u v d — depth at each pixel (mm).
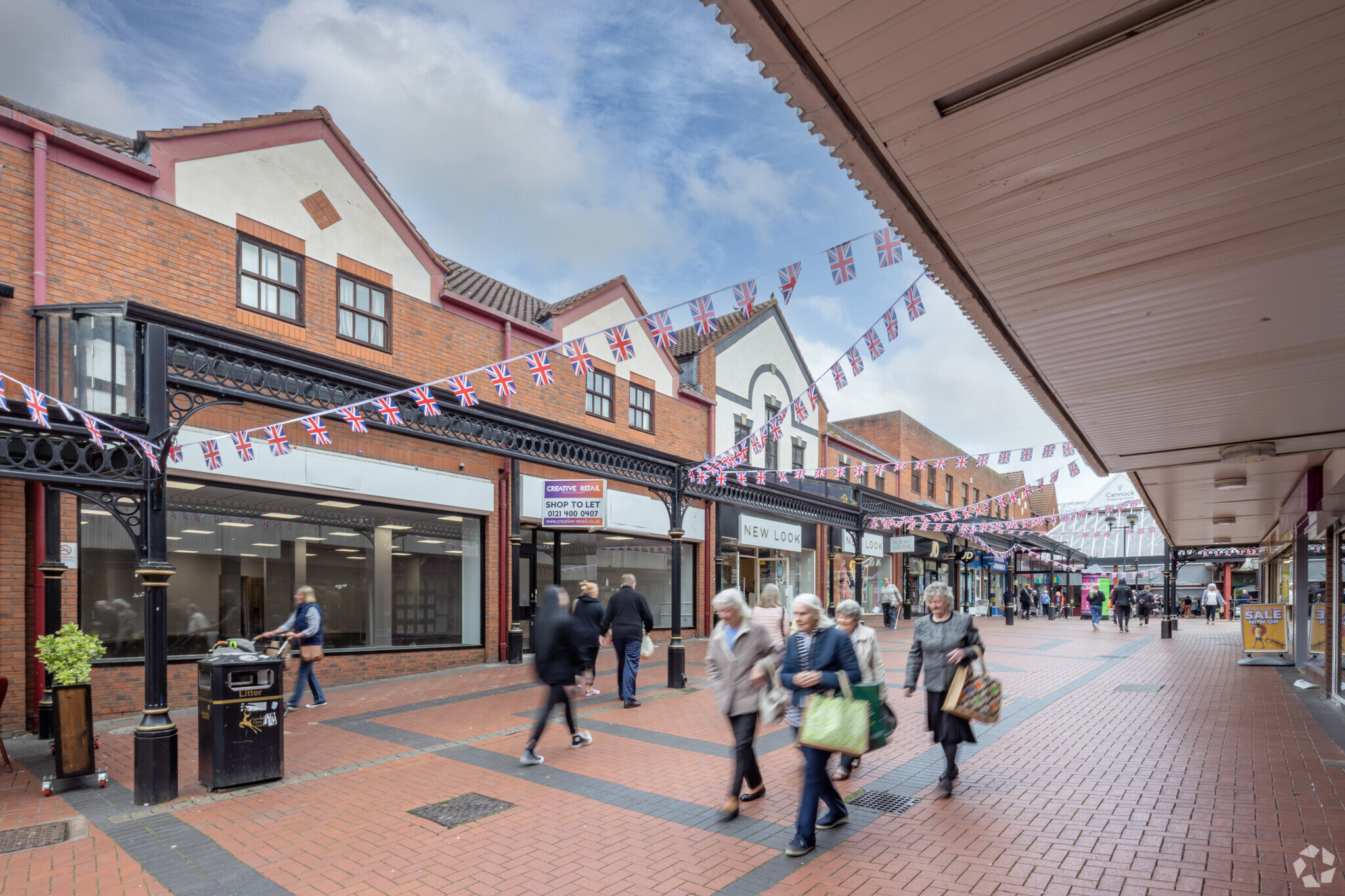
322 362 8305
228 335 7398
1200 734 8312
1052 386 6918
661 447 18391
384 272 12500
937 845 5059
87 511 9367
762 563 22547
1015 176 3557
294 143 11422
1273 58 2752
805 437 24594
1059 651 17047
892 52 2818
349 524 12227
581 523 14797
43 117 10195
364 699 10461
